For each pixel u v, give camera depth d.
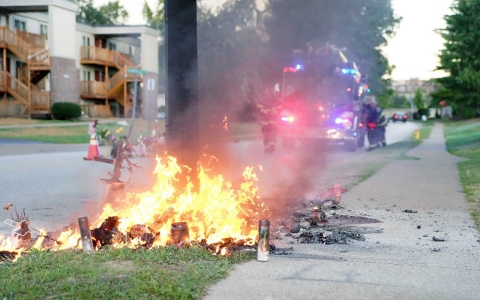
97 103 43.91
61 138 27.05
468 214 8.09
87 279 4.32
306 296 4.10
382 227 7.09
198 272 4.55
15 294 3.96
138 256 4.98
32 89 37.28
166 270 4.61
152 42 44.94
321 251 5.69
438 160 17.73
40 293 3.96
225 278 4.52
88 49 42.00
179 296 3.97
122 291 4.04
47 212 7.94
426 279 4.65
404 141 30.78
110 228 5.59
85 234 5.20
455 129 47.09
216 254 5.21
